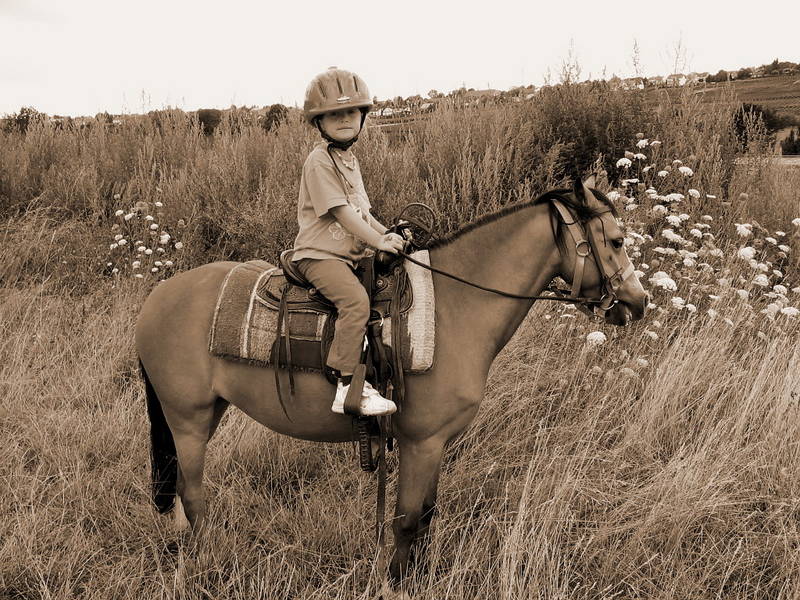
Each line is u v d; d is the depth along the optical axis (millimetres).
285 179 6410
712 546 3170
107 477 3744
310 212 2799
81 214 7562
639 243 5059
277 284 2934
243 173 6988
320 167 2697
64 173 8078
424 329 2682
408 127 7727
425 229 2953
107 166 8141
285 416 2922
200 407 3025
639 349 4535
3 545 3168
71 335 5418
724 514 3393
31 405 4438
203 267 3180
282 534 3383
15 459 3873
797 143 14750
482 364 2803
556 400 4367
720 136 6715
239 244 6559
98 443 4043
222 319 2898
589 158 6820
